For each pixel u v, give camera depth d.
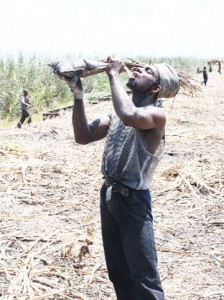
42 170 8.73
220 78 45.41
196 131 13.56
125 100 3.13
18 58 22.50
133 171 3.27
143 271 3.29
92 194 7.69
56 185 7.95
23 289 4.64
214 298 4.62
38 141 11.33
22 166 8.71
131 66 3.79
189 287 4.83
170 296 4.62
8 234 5.91
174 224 6.61
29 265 5.11
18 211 6.80
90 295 4.59
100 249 5.59
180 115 17.19
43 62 23.09
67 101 23.36
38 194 7.53
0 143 10.54
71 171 8.77
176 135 12.90
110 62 3.33
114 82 3.23
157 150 3.31
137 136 3.27
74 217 6.66
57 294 4.57
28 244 5.70
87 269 5.10
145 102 3.36
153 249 3.32
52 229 6.17
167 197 7.73
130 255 3.31
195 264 5.38
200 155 10.41
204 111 18.69
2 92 20.31
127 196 3.29
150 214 3.39
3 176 8.28
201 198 7.73
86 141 3.59
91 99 22.11
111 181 3.35
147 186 3.36
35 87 21.70
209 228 6.52
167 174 8.89
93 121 3.62
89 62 3.33
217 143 11.83
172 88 3.43
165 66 3.44
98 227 6.32
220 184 8.30
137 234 3.28
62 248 5.56
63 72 3.31
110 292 4.66
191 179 8.50
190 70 55.22
